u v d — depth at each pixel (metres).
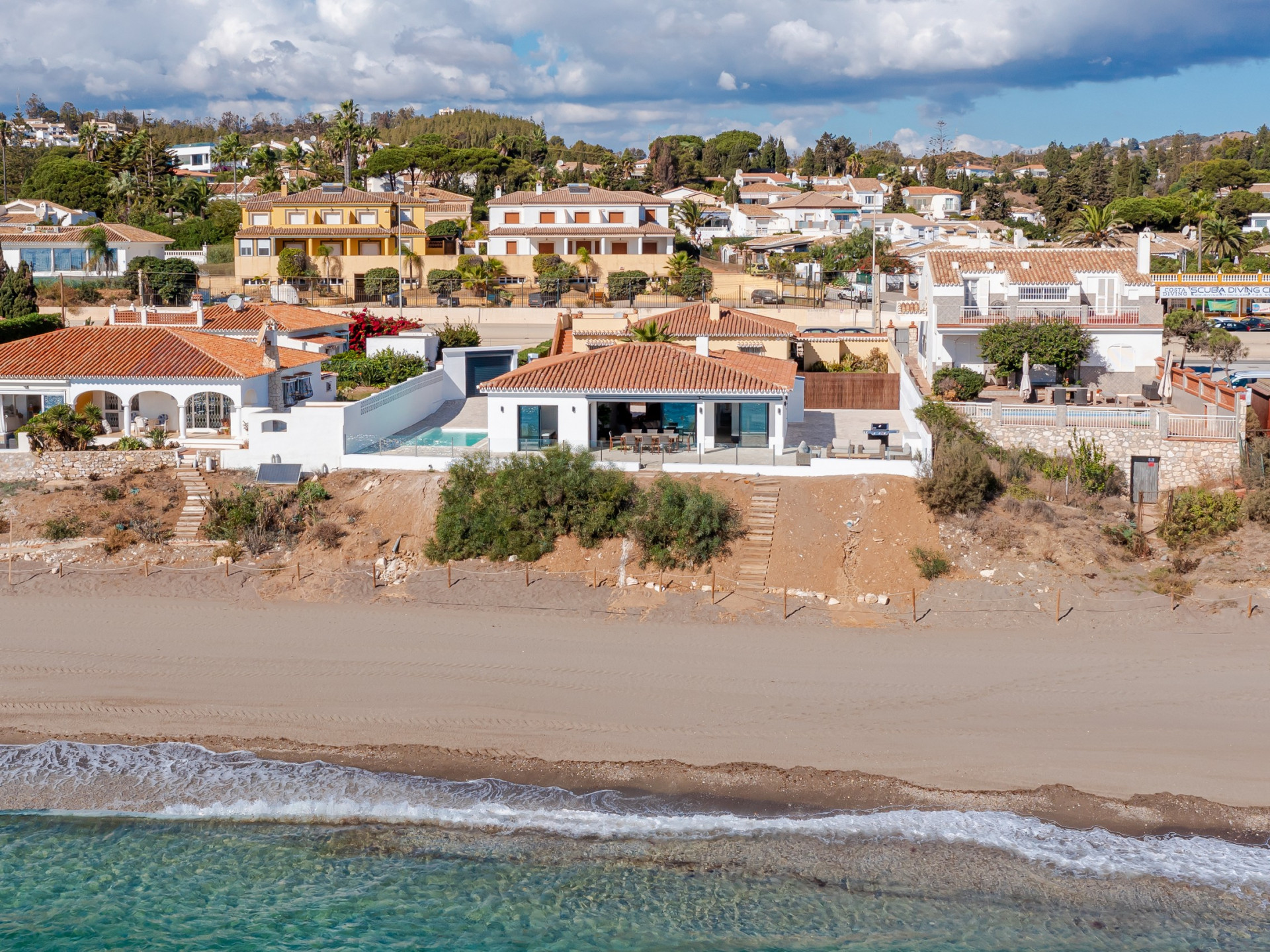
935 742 31.73
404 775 30.91
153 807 29.89
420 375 63.78
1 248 101.06
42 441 50.19
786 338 64.94
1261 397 48.91
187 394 53.28
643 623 38.91
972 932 25.42
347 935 26.22
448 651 37.22
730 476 46.25
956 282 60.56
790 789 30.05
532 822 29.11
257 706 34.03
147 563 43.62
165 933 26.27
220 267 106.00
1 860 28.38
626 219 108.94
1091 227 115.38
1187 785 29.70
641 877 27.48
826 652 36.69
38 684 35.19
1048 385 58.94
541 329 88.25
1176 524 43.19
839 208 151.62
